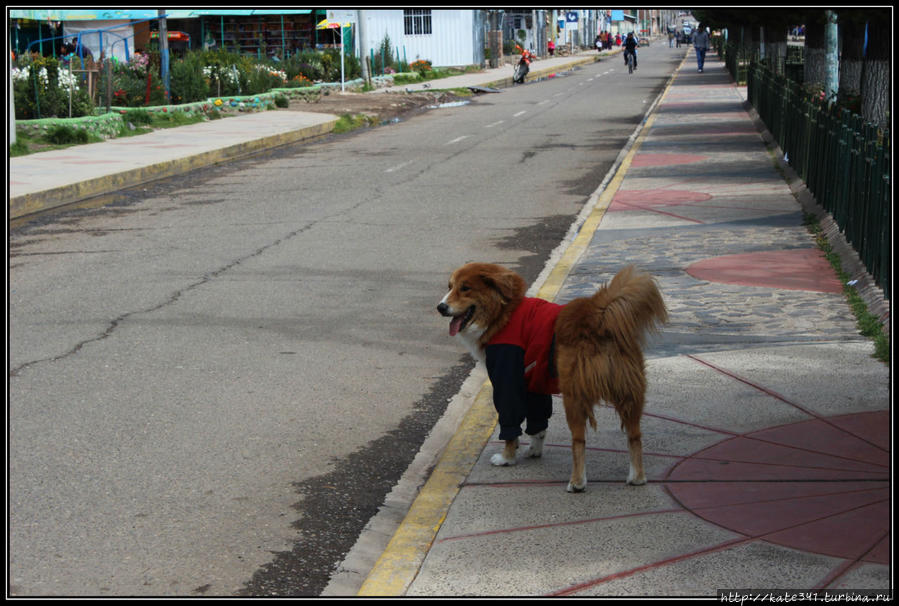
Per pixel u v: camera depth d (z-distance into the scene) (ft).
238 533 16.30
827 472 17.04
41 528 16.39
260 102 111.75
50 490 17.87
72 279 35.29
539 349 16.92
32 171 60.64
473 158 69.51
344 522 16.74
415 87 150.71
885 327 24.34
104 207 52.65
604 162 65.82
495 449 19.34
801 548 14.38
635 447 16.88
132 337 27.84
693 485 16.90
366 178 60.90
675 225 42.04
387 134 89.92
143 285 34.09
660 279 32.50
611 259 36.09
